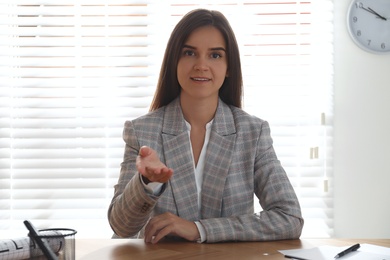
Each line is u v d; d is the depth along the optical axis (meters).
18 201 2.65
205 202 1.60
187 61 1.62
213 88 1.62
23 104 2.66
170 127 1.64
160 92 1.73
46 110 2.67
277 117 2.65
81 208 2.65
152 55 2.66
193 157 1.66
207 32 1.62
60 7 2.68
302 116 2.64
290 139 2.65
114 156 2.65
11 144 2.65
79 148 2.67
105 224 2.65
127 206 1.39
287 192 1.58
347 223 2.62
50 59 2.68
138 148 1.62
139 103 2.67
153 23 2.66
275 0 2.67
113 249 1.31
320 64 2.64
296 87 2.66
